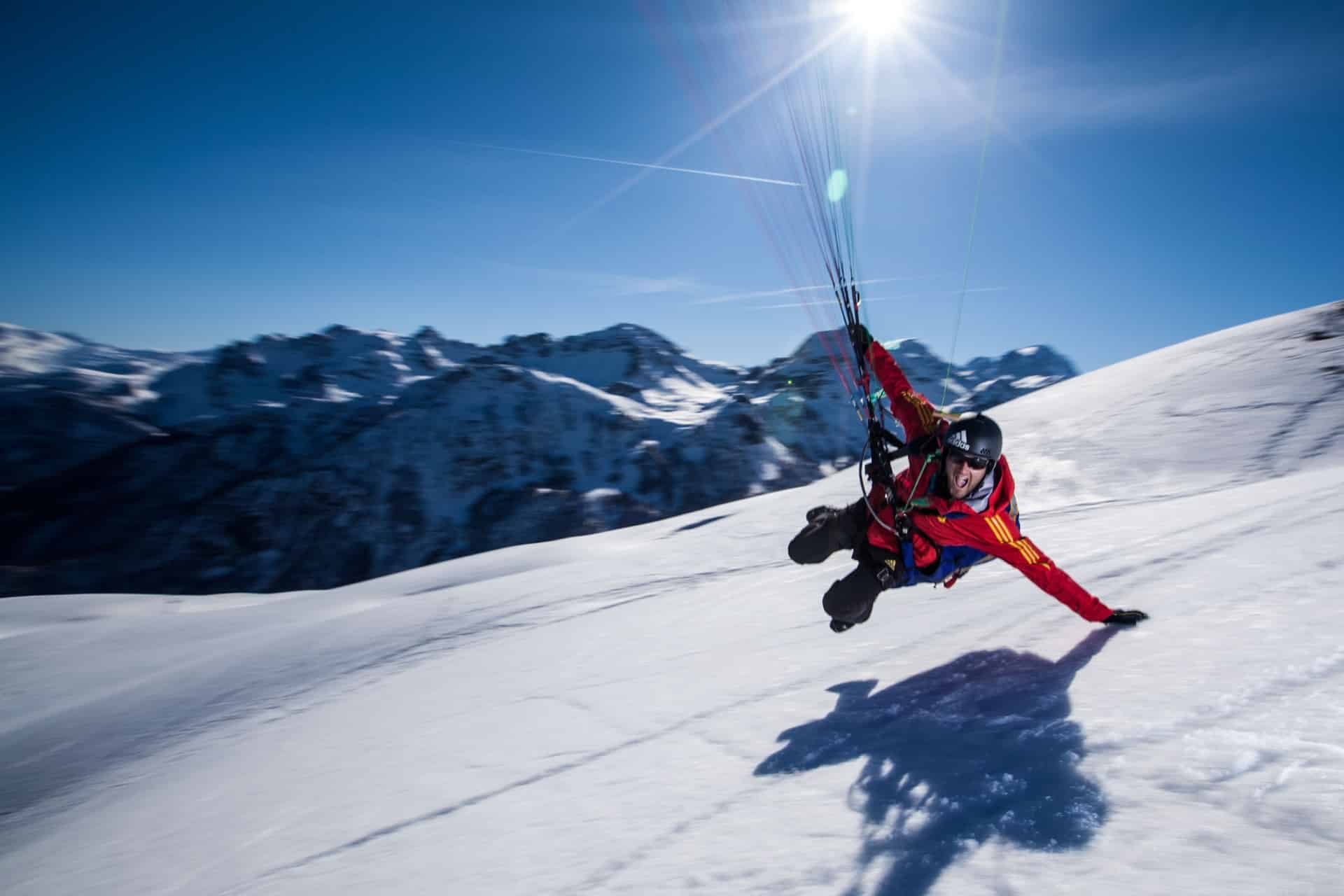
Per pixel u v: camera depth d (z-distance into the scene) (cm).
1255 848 166
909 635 392
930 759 246
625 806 267
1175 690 254
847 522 351
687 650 489
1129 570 408
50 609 2103
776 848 212
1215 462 925
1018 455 1132
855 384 348
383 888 254
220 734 750
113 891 357
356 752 464
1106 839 181
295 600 1803
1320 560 354
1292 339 1239
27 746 953
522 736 387
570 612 912
